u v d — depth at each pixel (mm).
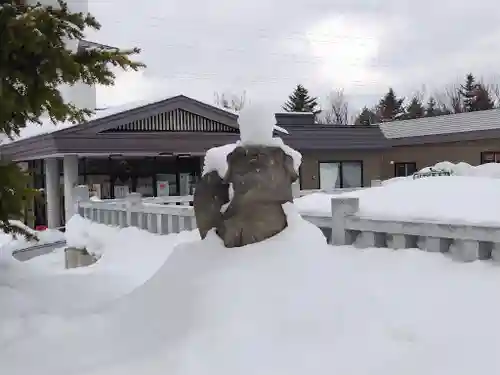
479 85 67125
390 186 8625
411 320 4062
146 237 9430
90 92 17109
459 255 5367
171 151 17406
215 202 5254
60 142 15797
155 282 5004
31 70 5145
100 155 17281
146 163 18781
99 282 6418
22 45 4844
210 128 18422
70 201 16562
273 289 4336
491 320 3977
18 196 5621
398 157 27766
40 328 4613
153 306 4637
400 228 5848
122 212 10812
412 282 4848
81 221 12391
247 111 5070
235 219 4977
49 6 5426
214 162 5348
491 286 4570
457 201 7031
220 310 4184
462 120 26094
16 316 4949
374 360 3568
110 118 16500
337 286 4473
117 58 5844
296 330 3932
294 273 4516
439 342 3734
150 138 17047
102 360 3891
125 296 5203
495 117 24953
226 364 3596
